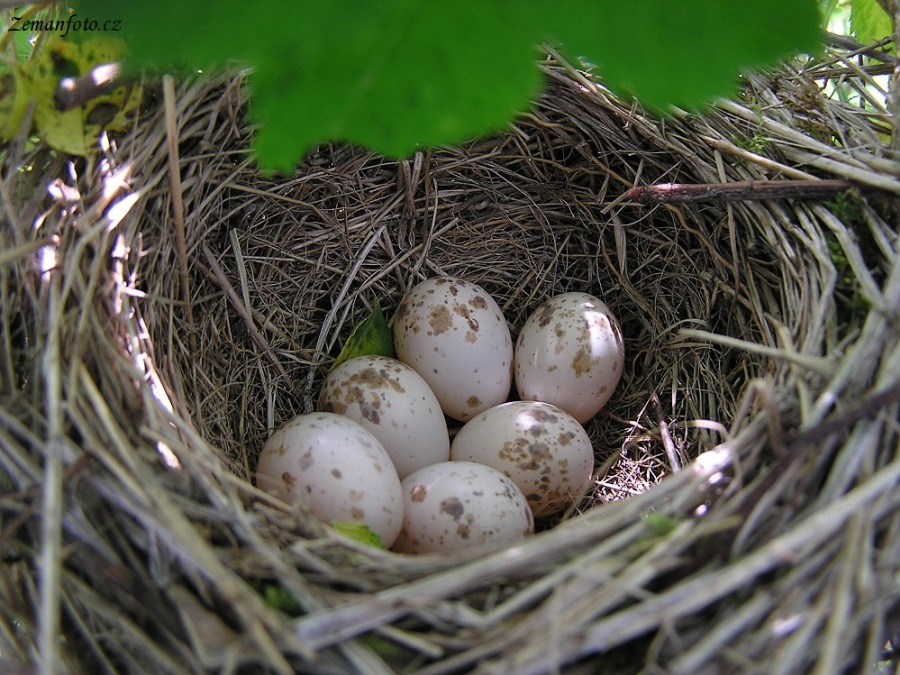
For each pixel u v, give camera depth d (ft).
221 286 0.49
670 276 0.52
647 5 0.22
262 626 0.32
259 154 0.21
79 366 0.37
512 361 0.53
